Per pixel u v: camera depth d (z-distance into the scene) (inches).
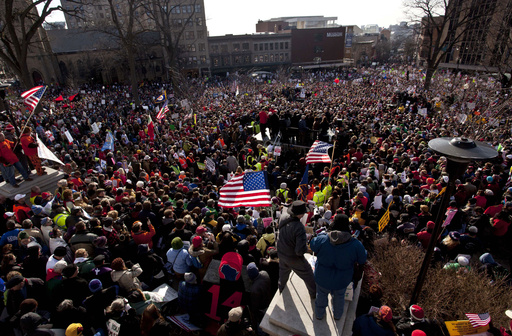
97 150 647.8
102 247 230.2
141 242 248.5
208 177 478.0
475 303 201.9
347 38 3550.7
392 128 701.3
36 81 2561.5
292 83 2236.7
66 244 240.7
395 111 929.5
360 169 479.8
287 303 171.3
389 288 215.2
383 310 156.3
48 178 401.7
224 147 639.8
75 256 211.3
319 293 154.0
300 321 160.4
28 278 198.2
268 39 3193.9
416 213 318.0
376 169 428.8
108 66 2511.1
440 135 602.2
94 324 175.2
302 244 149.0
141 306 188.5
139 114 1175.0
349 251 141.5
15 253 247.3
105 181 408.2
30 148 380.8
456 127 651.5
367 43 4239.7
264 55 3230.8
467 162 135.3
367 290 215.8
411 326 167.3
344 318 164.1
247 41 3122.5
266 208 320.2
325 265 146.5
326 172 452.8
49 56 2497.5
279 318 162.9
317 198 374.6
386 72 2300.7
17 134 402.6
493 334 162.9
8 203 354.9
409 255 234.4
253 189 254.5
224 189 260.5
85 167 576.7
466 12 1264.8
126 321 167.0
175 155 542.3
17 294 182.4
